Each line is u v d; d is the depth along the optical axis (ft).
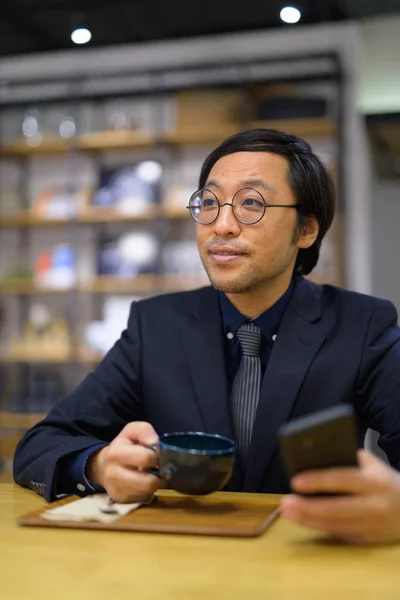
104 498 3.84
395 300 17.28
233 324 4.98
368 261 14.78
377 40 15.52
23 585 2.49
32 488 4.28
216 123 15.34
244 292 4.64
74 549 2.90
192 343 5.02
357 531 2.87
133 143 15.92
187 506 3.64
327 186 4.99
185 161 16.26
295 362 4.72
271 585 2.49
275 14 14.62
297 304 4.95
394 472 2.95
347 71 14.97
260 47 15.57
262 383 4.74
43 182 17.35
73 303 16.17
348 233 14.70
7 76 17.34
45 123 16.92
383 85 15.56
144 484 3.60
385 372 4.78
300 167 4.75
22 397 16.84
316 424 2.75
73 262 16.21
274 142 4.76
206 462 3.35
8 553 2.85
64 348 16.17
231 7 14.30
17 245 17.48
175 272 15.70
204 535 3.11
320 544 2.98
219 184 4.63
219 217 4.57
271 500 3.81
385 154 16.21
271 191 4.60
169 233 16.17
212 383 4.84
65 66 16.92
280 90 15.26
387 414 4.70
